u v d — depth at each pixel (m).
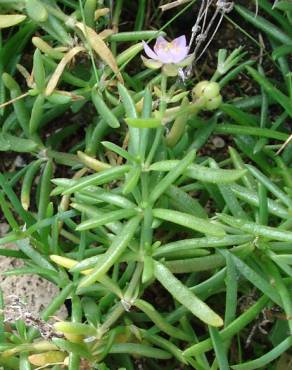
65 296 0.12
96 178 0.11
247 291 0.13
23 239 0.12
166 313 0.13
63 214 0.12
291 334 0.11
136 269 0.11
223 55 0.13
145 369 0.13
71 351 0.11
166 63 0.12
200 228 0.11
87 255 0.12
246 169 0.11
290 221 0.12
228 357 0.13
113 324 0.12
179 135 0.13
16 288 0.13
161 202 0.12
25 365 0.11
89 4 0.13
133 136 0.12
